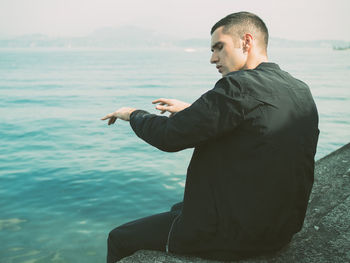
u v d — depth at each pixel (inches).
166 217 59.3
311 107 51.1
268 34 55.0
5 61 3331.7
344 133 487.5
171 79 1573.6
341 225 71.5
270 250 54.3
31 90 1149.1
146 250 58.9
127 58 4323.3
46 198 253.1
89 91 1133.1
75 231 200.7
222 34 53.9
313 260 59.1
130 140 454.3
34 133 504.7
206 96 47.5
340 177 96.9
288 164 47.8
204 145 51.2
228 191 49.2
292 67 2236.7
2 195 259.1
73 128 543.8
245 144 47.4
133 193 263.0
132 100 932.0
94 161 354.3
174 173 311.1
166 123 49.6
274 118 46.6
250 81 46.9
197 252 54.4
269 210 48.3
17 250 178.4
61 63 3078.2
